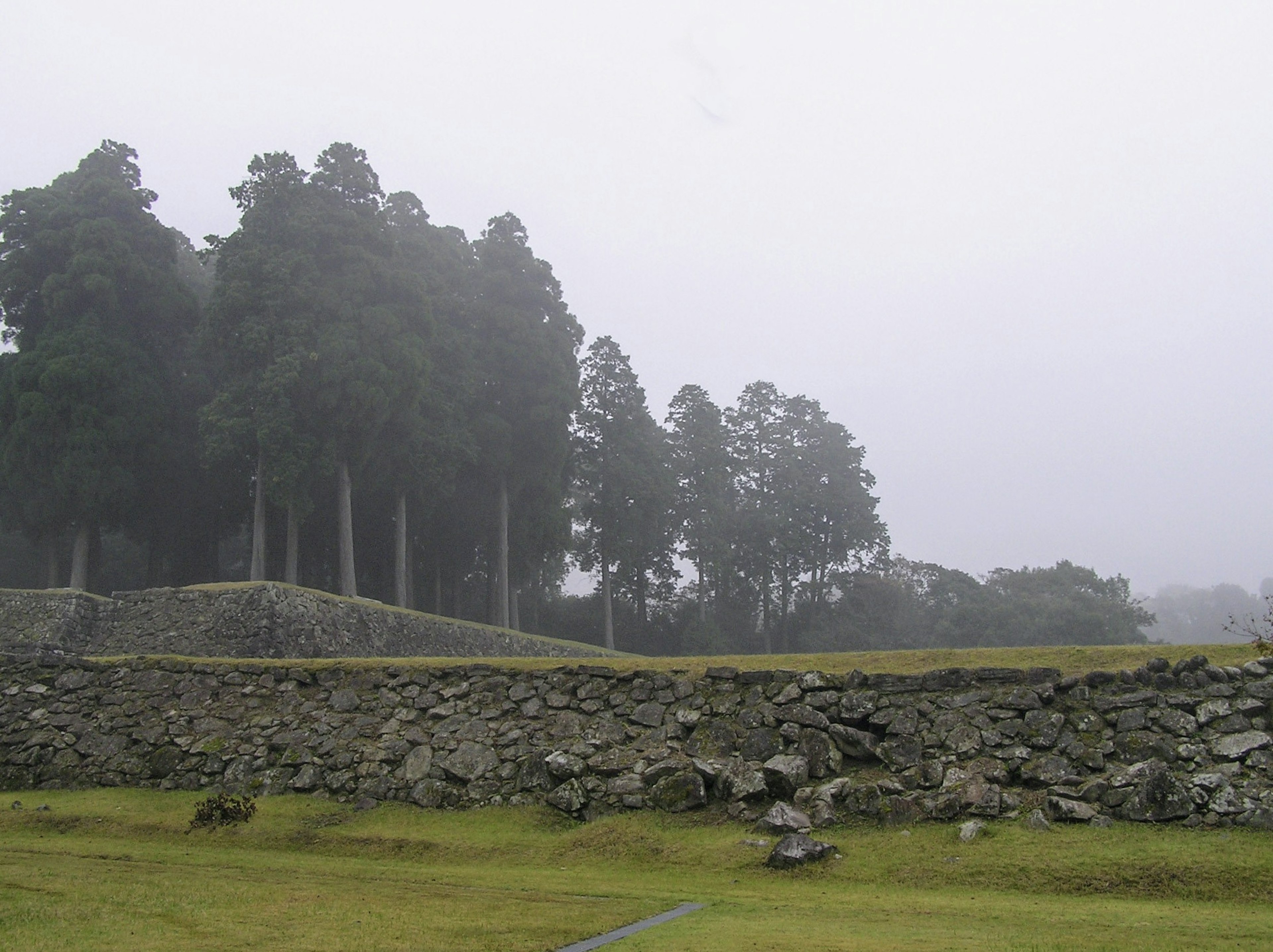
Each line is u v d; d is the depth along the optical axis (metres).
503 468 44.28
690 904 12.45
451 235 50.97
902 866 13.95
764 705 18.22
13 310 37.75
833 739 17.30
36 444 34.75
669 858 15.12
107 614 33.00
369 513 43.53
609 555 51.91
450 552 48.81
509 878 14.31
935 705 17.25
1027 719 16.45
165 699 22.11
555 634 58.69
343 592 35.78
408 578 45.03
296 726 20.77
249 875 14.19
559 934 10.60
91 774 20.95
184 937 10.12
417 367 36.66
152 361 38.09
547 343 45.50
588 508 51.91
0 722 22.33
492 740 19.33
